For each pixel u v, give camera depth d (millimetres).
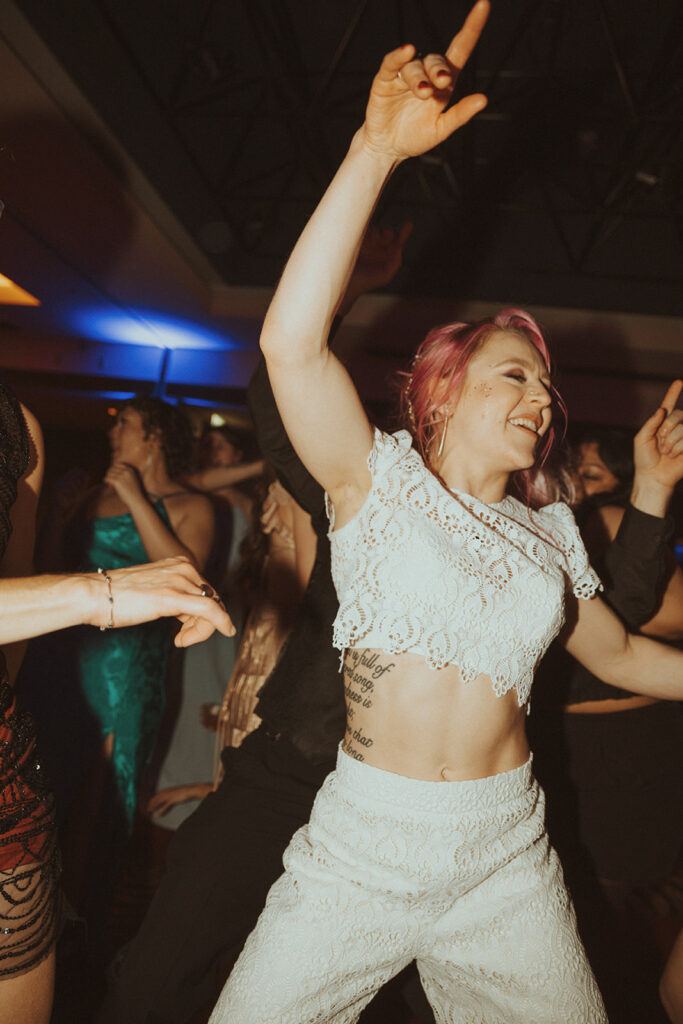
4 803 1131
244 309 9195
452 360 1590
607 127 6324
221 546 3609
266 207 7629
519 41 5750
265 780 1794
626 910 2453
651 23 5527
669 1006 1783
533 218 7625
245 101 6488
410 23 5727
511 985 1394
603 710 2238
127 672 2670
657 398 9422
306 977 1338
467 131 6223
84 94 5570
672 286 8266
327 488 1471
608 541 2396
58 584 1018
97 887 2521
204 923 1653
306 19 5789
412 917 1366
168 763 3416
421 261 8344
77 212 6961
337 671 1803
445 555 1368
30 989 1160
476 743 1401
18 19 4863
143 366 10781
